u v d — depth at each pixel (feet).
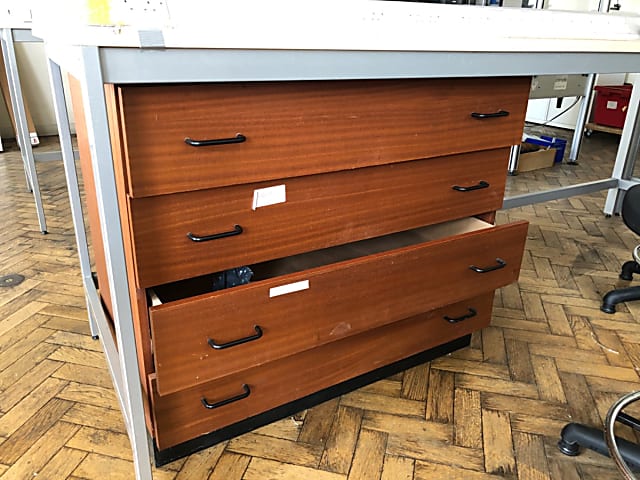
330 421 4.02
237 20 2.44
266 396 3.71
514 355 4.92
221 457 3.64
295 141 3.09
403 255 3.68
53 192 9.20
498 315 5.63
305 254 4.55
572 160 11.99
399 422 4.03
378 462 3.64
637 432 4.00
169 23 2.26
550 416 4.14
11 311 5.38
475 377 4.58
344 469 3.58
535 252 7.27
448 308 4.47
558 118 15.69
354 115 3.26
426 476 3.54
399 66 2.94
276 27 2.53
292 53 2.58
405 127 3.53
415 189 3.85
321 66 2.69
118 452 3.65
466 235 4.01
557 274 6.62
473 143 3.95
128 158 2.58
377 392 4.36
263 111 2.91
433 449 3.77
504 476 3.56
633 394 3.58
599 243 7.63
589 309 5.79
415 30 2.96
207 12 2.35
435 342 4.52
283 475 3.51
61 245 7.02
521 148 11.63
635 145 8.35
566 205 9.27
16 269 6.30
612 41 3.76
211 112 2.74
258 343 3.24
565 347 5.07
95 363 4.59
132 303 3.12
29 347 4.79
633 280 6.49
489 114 3.90
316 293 3.36
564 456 3.75
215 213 3.02
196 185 2.84
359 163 3.41
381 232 3.82
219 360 3.13
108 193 2.40
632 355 4.97
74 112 4.11
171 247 2.95
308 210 3.38
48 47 3.93
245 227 3.16
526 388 4.46
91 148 2.35
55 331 5.05
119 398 3.60
